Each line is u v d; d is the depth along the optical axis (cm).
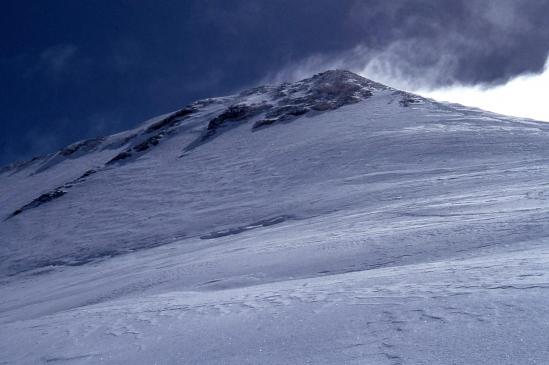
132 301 1166
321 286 818
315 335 520
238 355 514
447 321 473
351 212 2255
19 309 1841
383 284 727
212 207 3544
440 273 732
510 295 512
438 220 1514
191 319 740
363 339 475
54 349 725
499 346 396
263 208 3028
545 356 366
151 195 4544
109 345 680
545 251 842
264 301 763
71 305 1588
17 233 4572
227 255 1748
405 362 402
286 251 1480
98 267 2708
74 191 5634
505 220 1226
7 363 711
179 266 1766
